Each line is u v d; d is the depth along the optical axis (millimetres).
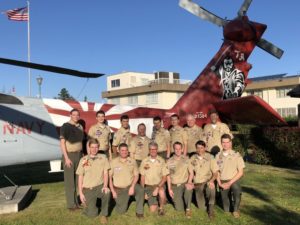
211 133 7871
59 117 8727
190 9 11055
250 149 13477
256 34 11062
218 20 11141
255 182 8984
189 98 10453
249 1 11234
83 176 6273
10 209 6551
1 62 5910
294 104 42000
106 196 6078
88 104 9336
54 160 8781
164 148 7828
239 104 8570
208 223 5848
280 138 11812
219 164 6422
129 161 6441
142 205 6258
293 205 6805
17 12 22234
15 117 8109
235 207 6215
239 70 11039
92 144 6273
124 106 9867
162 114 10211
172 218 6164
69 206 6684
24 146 8117
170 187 6555
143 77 56938
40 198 7777
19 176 10664
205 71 10633
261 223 5773
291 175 10031
